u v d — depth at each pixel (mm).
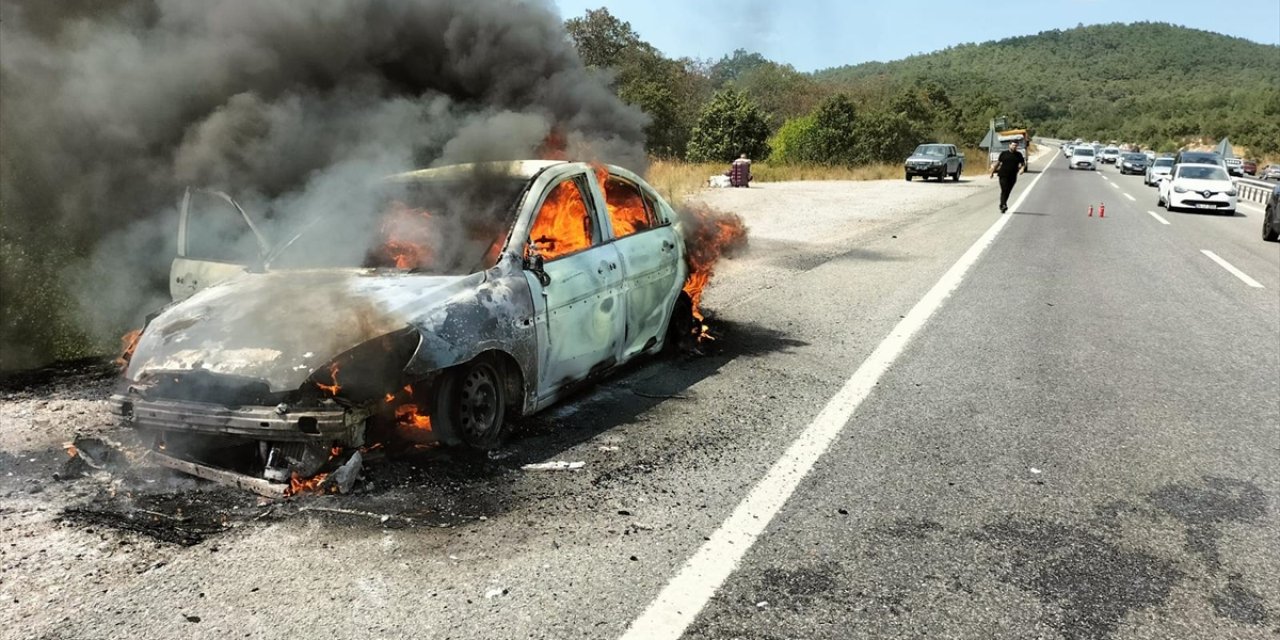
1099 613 2855
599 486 3836
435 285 4133
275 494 3578
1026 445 4480
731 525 3467
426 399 3936
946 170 35531
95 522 3428
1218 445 4512
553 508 3594
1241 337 7121
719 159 40938
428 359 3742
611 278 4980
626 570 3082
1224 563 3215
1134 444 4516
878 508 3666
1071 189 32031
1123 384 5680
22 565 3076
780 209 19469
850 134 42469
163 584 2957
